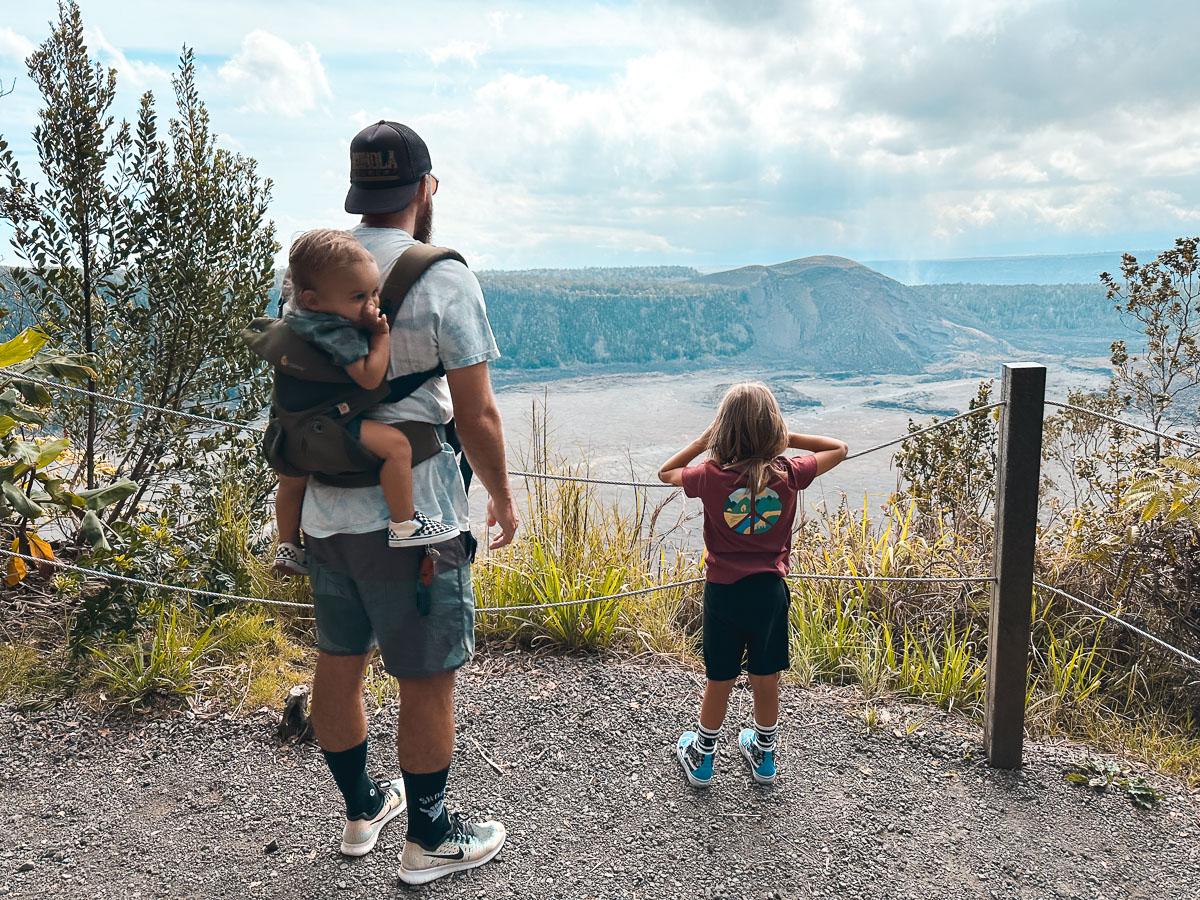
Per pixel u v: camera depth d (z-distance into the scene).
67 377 3.44
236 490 4.43
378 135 1.83
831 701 3.21
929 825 2.42
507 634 3.70
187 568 3.79
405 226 1.89
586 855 2.24
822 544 4.48
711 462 2.49
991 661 2.72
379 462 1.74
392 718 2.92
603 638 3.63
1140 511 3.87
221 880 2.12
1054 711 3.22
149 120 4.23
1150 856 2.31
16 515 3.63
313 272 1.58
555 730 2.92
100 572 3.13
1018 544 2.62
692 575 4.16
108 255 4.25
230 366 4.62
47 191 4.09
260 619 3.62
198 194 4.40
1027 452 2.58
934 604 3.99
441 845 2.10
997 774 2.70
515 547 4.07
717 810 2.47
